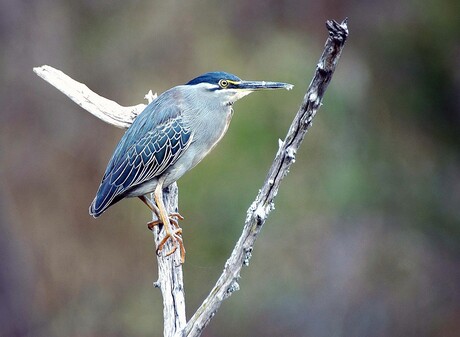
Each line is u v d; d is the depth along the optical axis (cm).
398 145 1546
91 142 1539
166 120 803
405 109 1562
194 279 1366
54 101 1589
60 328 1504
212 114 810
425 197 1549
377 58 1559
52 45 1636
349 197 1424
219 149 1302
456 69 1567
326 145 1432
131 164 798
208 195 1300
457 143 1586
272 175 607
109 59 1581
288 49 1446
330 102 1451
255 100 1327
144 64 1555
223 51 1500
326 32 1533
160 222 812
